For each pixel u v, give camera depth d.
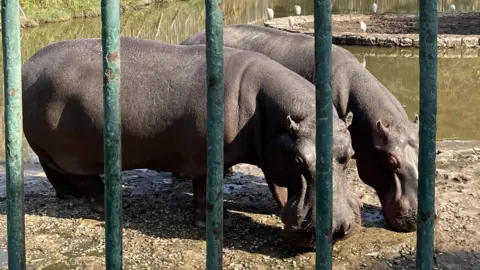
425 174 2.65
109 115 2.76
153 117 6.08
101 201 6.70
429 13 2.54
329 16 2.56
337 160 5.34
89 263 5.52
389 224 6.16
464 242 5.89
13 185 2.89
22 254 2.95
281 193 6.50
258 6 35.91
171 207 6.86
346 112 6.84
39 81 6.32
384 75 16.66
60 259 5.61
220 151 2.72
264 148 5.91
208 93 2.70
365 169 6.45
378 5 36.00
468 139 10.49
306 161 5.34
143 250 5.80
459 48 20.98
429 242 2.69
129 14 29.89
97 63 6.27
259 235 6.13
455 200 6.90
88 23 25.39
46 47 6.60
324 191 2.67
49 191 7.36
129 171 8.09
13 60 2.81
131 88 6.13
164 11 31.00
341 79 6.89
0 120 10.91
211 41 2.65
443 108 12.86
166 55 6.28
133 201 7.02
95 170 6.54
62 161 6.54
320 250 2.71
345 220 5.19
